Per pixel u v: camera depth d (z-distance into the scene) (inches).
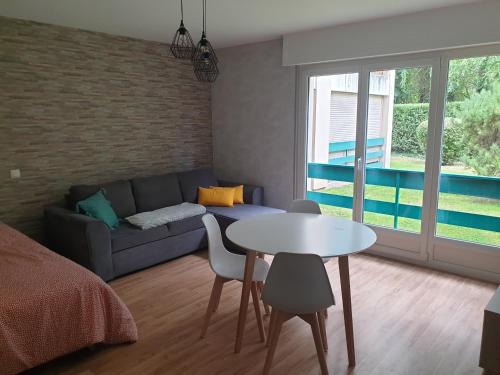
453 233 141.4
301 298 76.1
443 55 132.7
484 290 126.6
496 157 128.9
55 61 148.8
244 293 91.9
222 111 206.5
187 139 202.7
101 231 128.0
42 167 150.7
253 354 93.0
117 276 138.7
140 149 182.1
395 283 132.3
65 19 139.7
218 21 143.4
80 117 158.9
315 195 179.3
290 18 139.8
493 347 80.4
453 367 87.5
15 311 76.6
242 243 87.4
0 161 139.8
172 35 166.9
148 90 181.2
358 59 153.3
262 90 185.8
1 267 92.7
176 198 179.8
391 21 137.3
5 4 121.0
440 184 141.8
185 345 96.8
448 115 136.5
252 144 195.3
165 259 151.2
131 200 163.8
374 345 96.0
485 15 118.5
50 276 88.3
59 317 82.6
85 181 164.1
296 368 87.2
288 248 83.6
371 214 162.1
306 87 171.0
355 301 118.9
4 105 137.9
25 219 148.9
